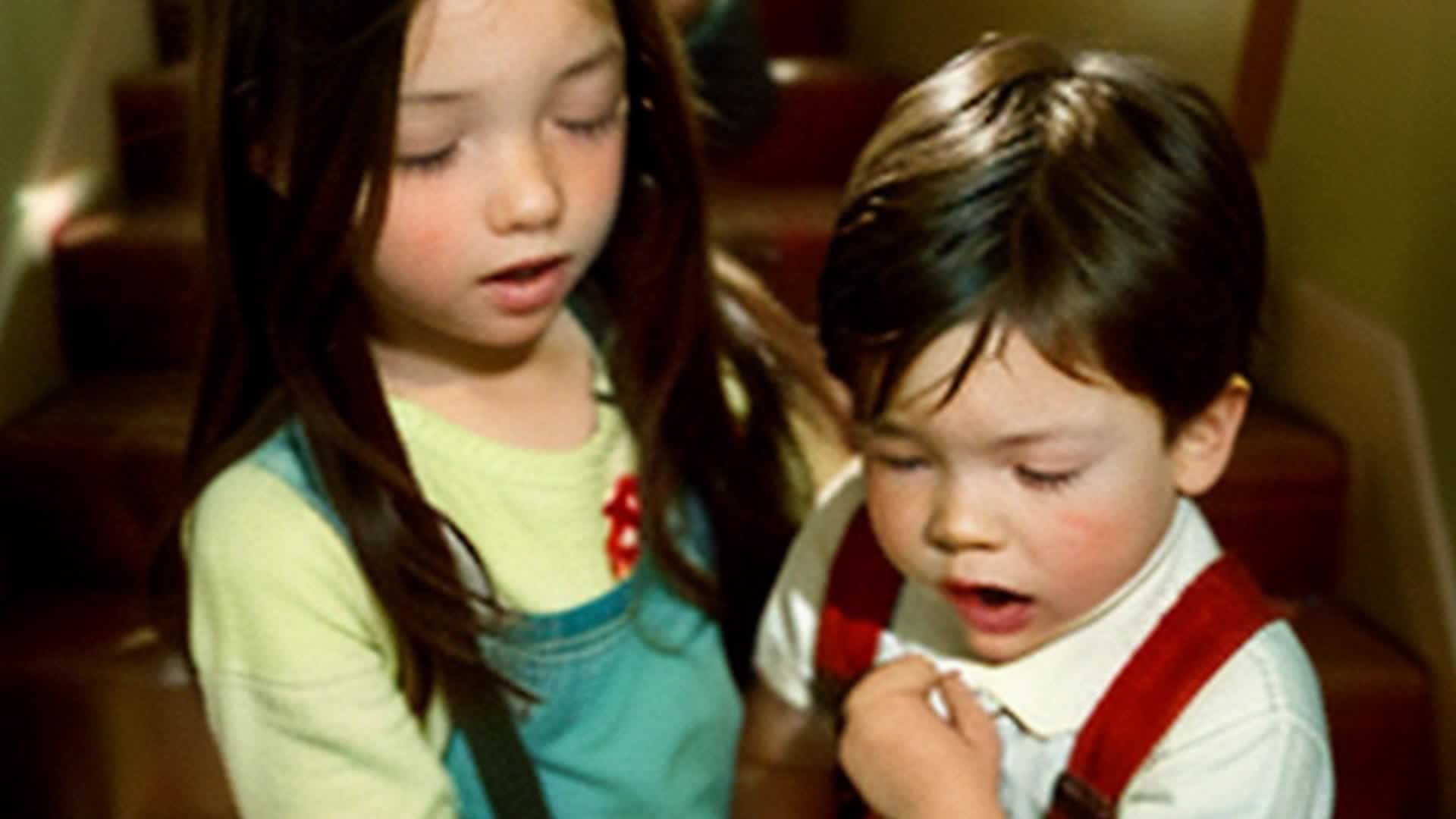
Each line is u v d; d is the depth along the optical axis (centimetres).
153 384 199
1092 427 68
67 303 200
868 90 242
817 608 90
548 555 85
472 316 75
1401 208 156
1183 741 75
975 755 78
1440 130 148
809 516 94
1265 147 175
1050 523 71
